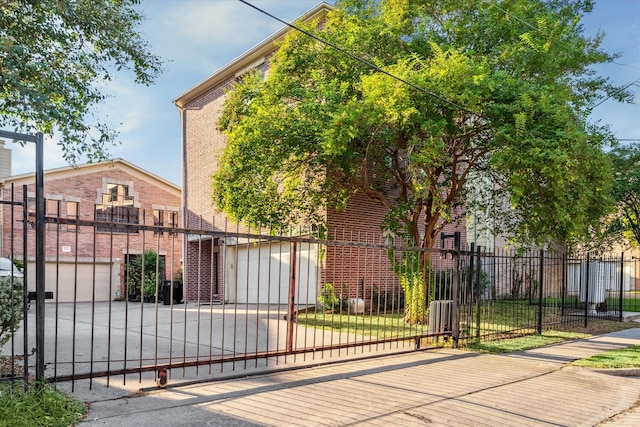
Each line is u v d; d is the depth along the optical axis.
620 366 7.79
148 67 9.92
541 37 11.72
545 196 10.65
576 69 13.16
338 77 12.31
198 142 21.53
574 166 10.00
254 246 18.61
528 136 9.84
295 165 13.01
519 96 10.38
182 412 4.91
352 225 15.67
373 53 12.39
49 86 8.27
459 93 10.45
